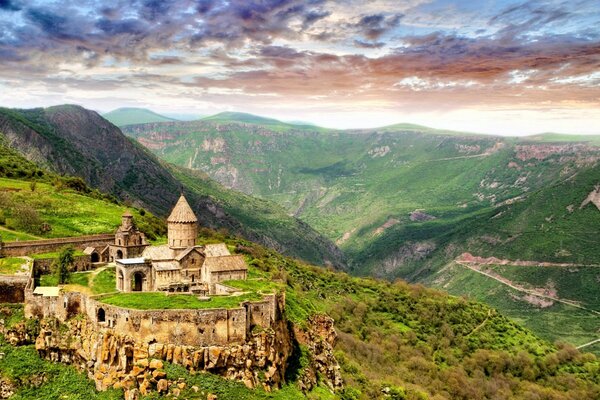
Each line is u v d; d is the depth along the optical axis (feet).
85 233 552.00
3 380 293.23
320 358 413.80
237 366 294.87
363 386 473.67
